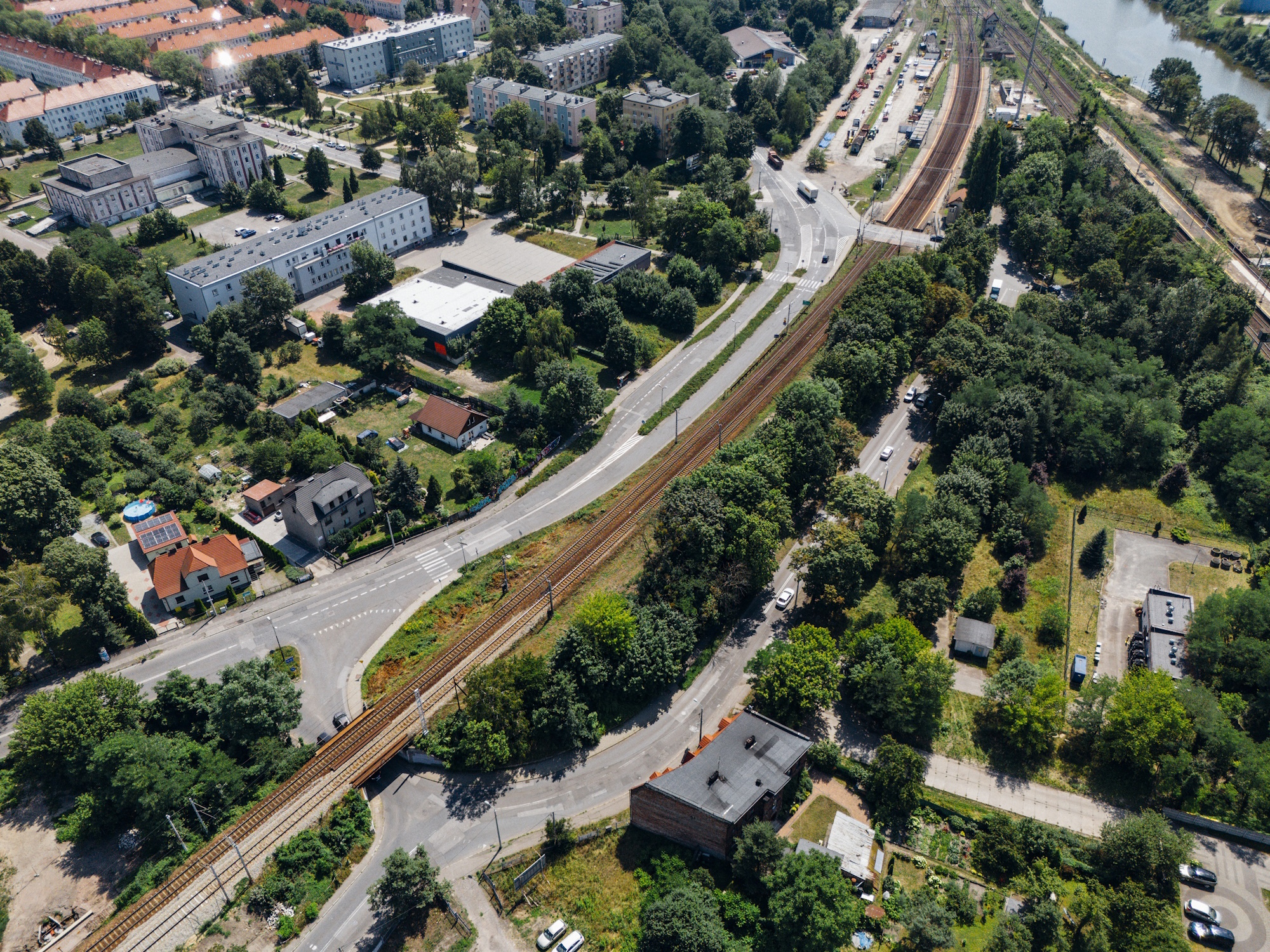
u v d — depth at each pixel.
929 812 112.12
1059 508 164.75
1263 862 106.25
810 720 124.06
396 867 98.06
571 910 102.00
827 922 91.50
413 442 179.88
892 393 195.25
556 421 180.62
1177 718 113.06
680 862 104.81
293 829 108.44
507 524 160.25
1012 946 92.00
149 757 108.06
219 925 99.06
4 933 98.81
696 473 149.88
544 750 120.31
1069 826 110.56
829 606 140.50
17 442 164.75
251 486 168.00
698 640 135.38
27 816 111.56
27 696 127.06
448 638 136.12
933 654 127.44
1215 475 170.62
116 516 160.25
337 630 138.50
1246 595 131.88
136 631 136.38
